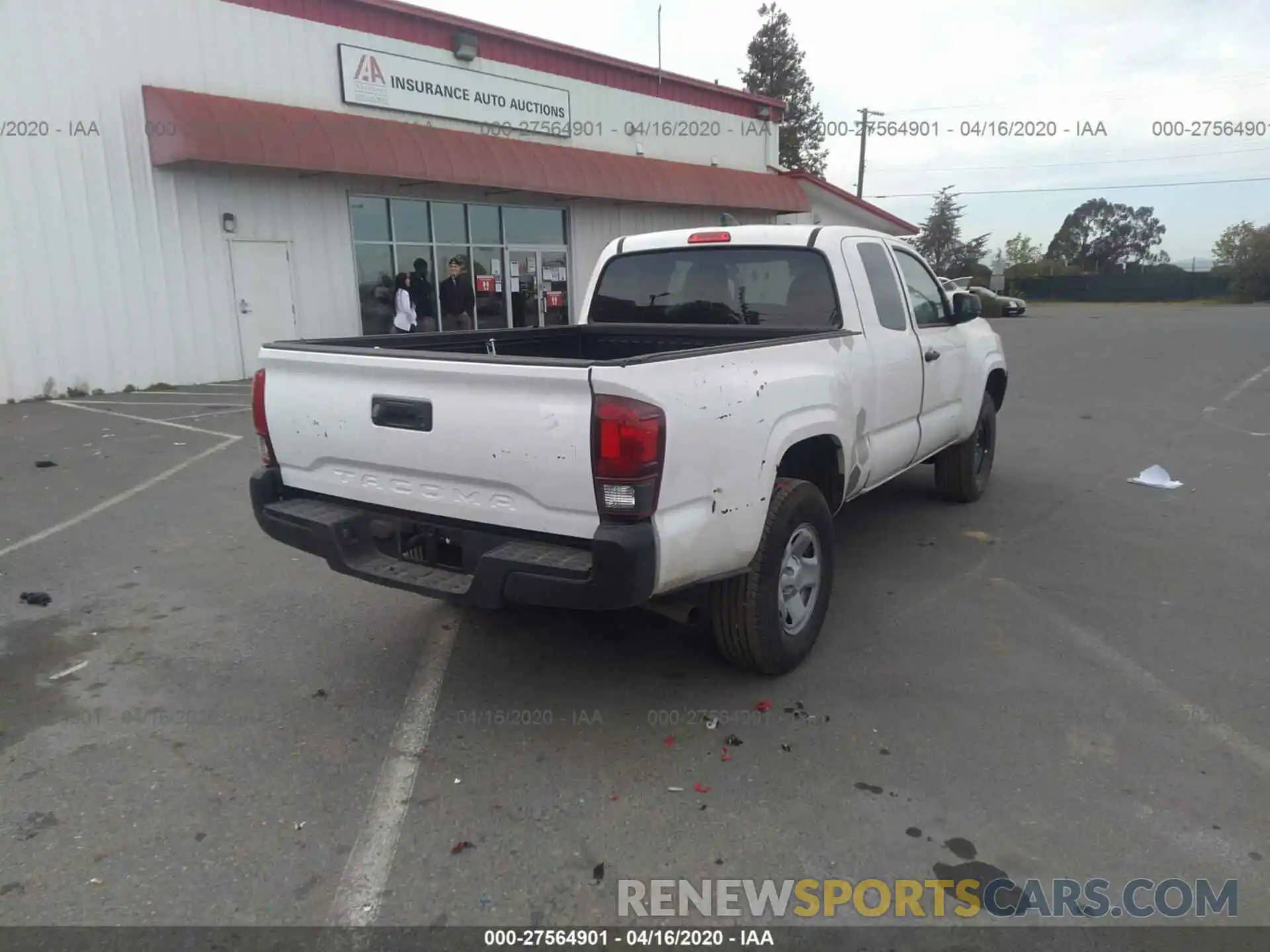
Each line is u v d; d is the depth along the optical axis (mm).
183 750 3379
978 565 5469
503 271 17750
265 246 13727
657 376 3059
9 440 9062
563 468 3053
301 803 3059
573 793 3105
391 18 14828
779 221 25609
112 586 5070
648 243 5492
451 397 3264
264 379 3912
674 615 3652
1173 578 5227
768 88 53094
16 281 11289
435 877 2693
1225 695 3797
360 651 4254
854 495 4750
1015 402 12172
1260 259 52844
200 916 2533
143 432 9477
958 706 3707
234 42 12922
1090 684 3904
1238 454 8633
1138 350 19469
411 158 14414
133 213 12180
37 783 3156
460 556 3410
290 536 3770
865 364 4582
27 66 11023
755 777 3199
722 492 3336
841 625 4547
